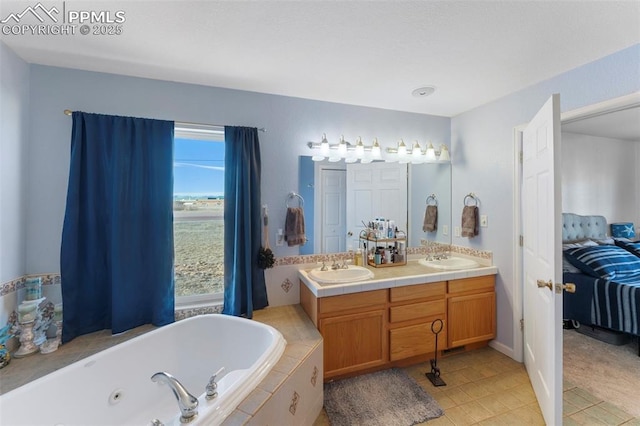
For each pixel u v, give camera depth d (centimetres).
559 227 152
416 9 137
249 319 212
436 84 223
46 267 191
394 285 219
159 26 151
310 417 170
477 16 142
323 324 200
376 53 178
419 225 292
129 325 198
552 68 196
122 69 198
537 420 173
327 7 136
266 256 229
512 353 242
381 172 278
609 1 130
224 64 192
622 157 376
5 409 118
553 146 154
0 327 162
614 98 175
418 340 228
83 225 193
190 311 222
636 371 226
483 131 267
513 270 241
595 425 170
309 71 202
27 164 186
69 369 141
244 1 132
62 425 135
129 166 200
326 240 260
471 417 176
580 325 302
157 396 173
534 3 132
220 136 236
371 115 274
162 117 214
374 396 196
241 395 129
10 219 171
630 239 363
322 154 253
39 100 189
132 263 200
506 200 246
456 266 257
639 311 247
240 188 223
